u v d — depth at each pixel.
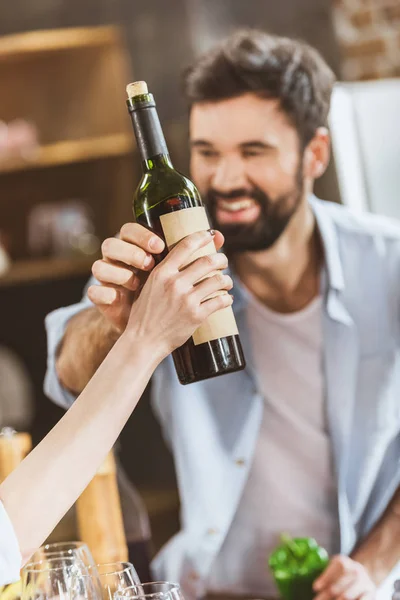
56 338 1.92
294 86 2.15
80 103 4.14
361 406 2.27
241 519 2.32
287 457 2.30
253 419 2.29
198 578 2.30
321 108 2.22
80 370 1.80
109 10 3.97
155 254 1.27
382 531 1.99
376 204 3.14
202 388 2.31
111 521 1.53
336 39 3.79
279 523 2.29
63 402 1.93
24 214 4.32
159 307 1.16
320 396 2.28
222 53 2.16
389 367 2.27
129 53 3.97
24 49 4.01
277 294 2.27
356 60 3.81
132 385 1.17
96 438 1.16
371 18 3.79
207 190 2.21
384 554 1.97
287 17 3.76
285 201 2.20
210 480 2.30
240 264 2.28
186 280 1.16
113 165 4.20
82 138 4.15
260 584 2.30
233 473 2.29
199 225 1.27
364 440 2.27
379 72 3.78
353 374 2.26
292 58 2.15
